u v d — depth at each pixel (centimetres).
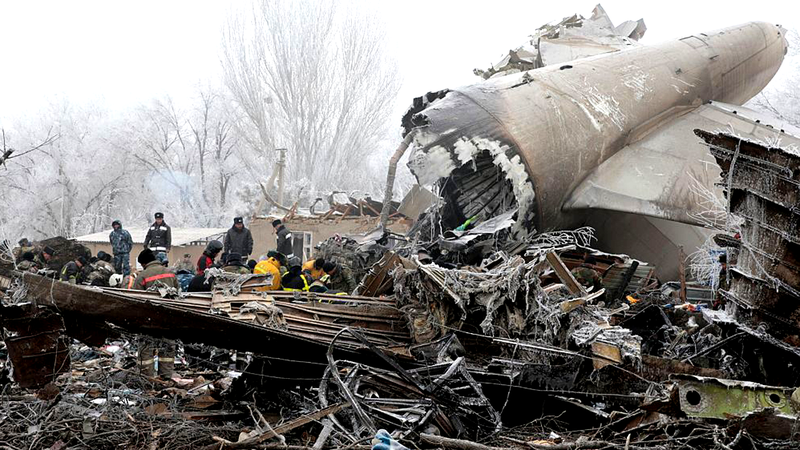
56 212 4172
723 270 918
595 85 1557
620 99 1555
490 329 738
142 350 812
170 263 2803
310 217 2491
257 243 2580
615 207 1378
